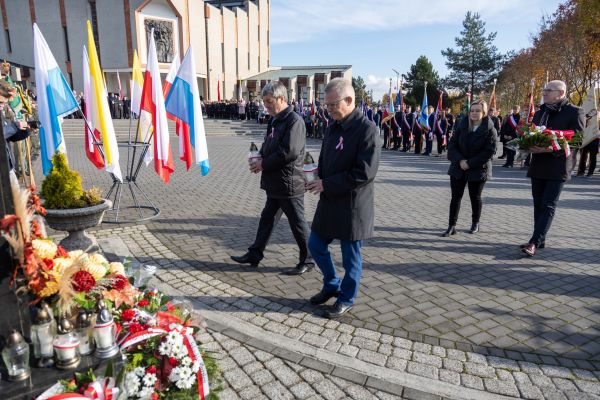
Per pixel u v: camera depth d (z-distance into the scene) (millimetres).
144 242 5703
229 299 4070
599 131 9852
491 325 3629
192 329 2646
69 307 2270
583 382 2873
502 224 6887
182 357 2385
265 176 4480
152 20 35500
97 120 6199
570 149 5016
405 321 3684
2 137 1950
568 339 3418
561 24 25812
